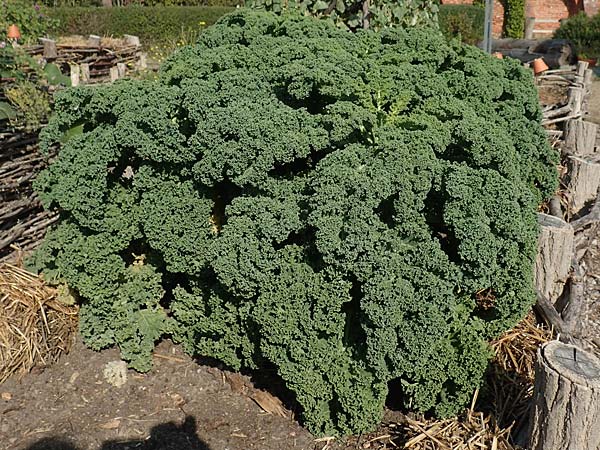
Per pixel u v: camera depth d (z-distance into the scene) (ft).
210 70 14.01
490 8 26.17
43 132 14.47
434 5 20.58
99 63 30.91
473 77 14.20
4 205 17.63
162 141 12.75
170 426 12.99
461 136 11.72
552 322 14.93
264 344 12.10
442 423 12.48
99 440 12.60
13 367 14.12
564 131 26.32
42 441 12.51
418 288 10.89
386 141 11.30
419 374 11.94
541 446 10.52
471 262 11.05
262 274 11.51
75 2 60.90
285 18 15.89
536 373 10.52
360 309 11.51
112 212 13.87
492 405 12.84
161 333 14.82
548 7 69.87
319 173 11.17
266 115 12.15
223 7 57.57
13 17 28.91
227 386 14.15
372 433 12.67
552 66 43.86
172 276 15.49
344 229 10.73
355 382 11.81
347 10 19.07
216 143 12.12
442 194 11.48
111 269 14.20
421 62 14.57
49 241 15.55
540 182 16.15
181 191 13.30
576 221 19.76
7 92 16.84
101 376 14.39
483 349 12.05
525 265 12.53
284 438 12.64
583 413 9.76
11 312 14.52
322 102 13.12
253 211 11.76
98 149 13.29
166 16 55.88
